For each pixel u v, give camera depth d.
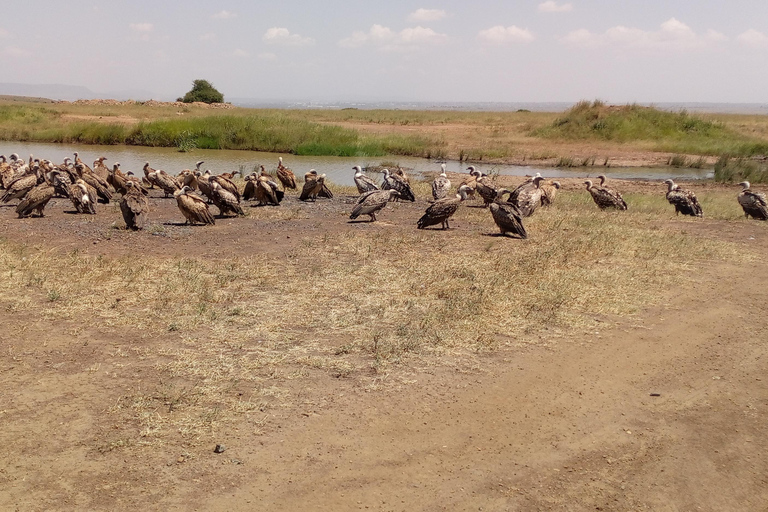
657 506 4.93
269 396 6.24
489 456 5.48
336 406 6.12
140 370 6.68
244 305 8.64
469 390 6.57
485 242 12.73
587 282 10.06
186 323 7.92
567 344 7.82
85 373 6.59
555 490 5.09
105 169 19.78
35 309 8.27
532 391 6.61
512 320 8.39
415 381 6.68
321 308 8.62
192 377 6.56
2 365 6.69
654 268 11.09
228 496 4.81
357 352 7.27
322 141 35.41
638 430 5.99
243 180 22.62
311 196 18.89
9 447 5.29
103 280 9.48
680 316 8.91
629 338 8.09
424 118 59.66
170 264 10.48
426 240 12.84
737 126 48.84
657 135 41.41
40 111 49.88
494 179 25.36
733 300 9.65
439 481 5.13
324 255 11.38
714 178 27.17
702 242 13.22
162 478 4.97
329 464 5.26
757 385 6.92
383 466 5.28
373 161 31.22
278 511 4.68
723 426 6.09
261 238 12.80
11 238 12.13
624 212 17.28
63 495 4.73
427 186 22.08
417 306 8.75
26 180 16.61
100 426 5.63
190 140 36.00
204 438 5.51
